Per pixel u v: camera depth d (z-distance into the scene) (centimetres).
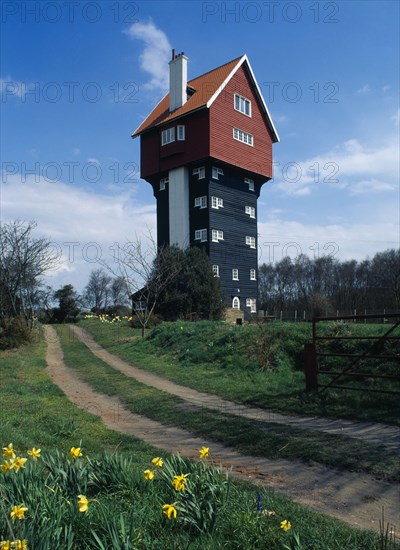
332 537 418
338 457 726
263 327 1894
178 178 4588
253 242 4916
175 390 1451
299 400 1152
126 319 5091
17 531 322
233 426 964
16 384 1678
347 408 1049
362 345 1414
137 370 1958
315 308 6456
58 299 6375
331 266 9488
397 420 927
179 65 4678
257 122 4850
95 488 486
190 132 4450
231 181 4694
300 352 1572
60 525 362
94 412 1207
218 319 4034
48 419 1059
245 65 4706
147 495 462
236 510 431
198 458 770
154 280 3797
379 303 8238
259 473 694
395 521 517
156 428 1023
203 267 4062
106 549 333
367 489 614
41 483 444
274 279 9825
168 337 2472
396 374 1228
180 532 392
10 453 452
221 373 1620
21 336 3306
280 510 492
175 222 4584
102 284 10600
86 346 3244
